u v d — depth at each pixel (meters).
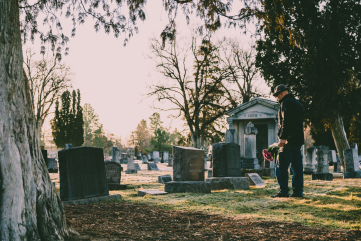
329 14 15.88
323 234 3.58
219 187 9.60
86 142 95.00
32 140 3.07
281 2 7.29
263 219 4.43
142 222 4.28
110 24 7.96
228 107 38.09
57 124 58.00
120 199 7.02
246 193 7.84
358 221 4.27
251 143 18.83
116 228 3.81
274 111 28.03
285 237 3.46
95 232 3.51
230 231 3.76
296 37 8.06
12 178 2.66
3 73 2.76
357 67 16.23
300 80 18.91
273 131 28.61
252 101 28.77
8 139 2.70
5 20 2.82
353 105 16.70
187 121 37.78
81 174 6.69
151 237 3.43
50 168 21.09
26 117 3.01
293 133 6.37
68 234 3.18
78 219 4.34
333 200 5.98
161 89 36.38
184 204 6.01
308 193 7.33
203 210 5.31
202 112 39.12
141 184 11.77
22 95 2.98
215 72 36.59
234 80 37.47
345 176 13.77
